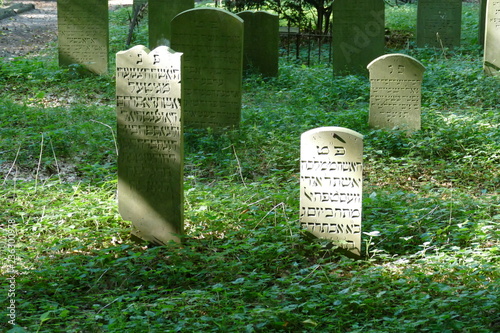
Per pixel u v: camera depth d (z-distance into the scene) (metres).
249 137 10.59
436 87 14.18
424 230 7.38
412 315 5.35
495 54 14.89
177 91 6.78
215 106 10.82
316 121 11.87
